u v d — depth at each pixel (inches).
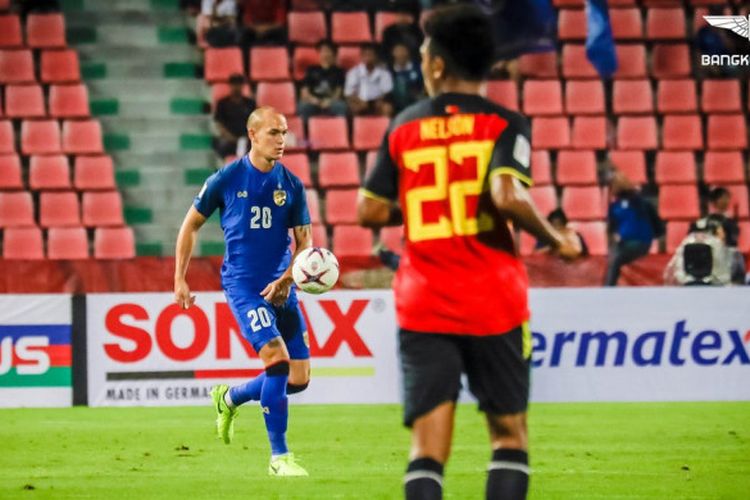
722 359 1683.1
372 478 1072.8
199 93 2527.1
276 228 1058.1
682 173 2416.3
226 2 2536.9
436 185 617.9
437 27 634.8
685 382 1681.8
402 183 631.2
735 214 2343.8
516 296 620.4
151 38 2593.5
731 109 2529.5
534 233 601.6
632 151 2395.4
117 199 2295.8
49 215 2273.6
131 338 1653.5
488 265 615.5
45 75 2511.1
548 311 1673.2
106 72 2544.3
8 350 1651.1
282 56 2546.8
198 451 1256.2
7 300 1649.9
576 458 1198.9
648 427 1433.3
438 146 619.5
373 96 2429.9
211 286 1718.8
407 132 629.0
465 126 618.5
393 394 1673.2
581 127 2472.9
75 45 2571.4
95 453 1243.2
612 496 984.9
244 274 1056.8
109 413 1584.6
